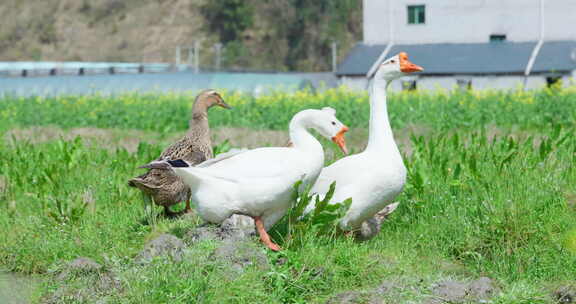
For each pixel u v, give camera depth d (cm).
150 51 8625
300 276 695
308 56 7894
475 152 1132
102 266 750
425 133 1938
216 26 8431
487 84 4172
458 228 859
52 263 807
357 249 761
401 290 671
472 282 695
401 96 2766
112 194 1077
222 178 760
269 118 2425
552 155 1121
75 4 9256
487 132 1856
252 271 688
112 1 9175
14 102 3191
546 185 945
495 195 902
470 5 4478
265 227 790
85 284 716
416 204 931
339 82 4334
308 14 7894
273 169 754
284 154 769
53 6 9269
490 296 675
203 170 764
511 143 1106
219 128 2200
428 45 4519
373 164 810
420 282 692
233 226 766
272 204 761
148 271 695
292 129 786
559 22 4375
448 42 4512
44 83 4169
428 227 880
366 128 2242
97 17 9100
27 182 1153
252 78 4059
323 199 798
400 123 2180
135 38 8794
